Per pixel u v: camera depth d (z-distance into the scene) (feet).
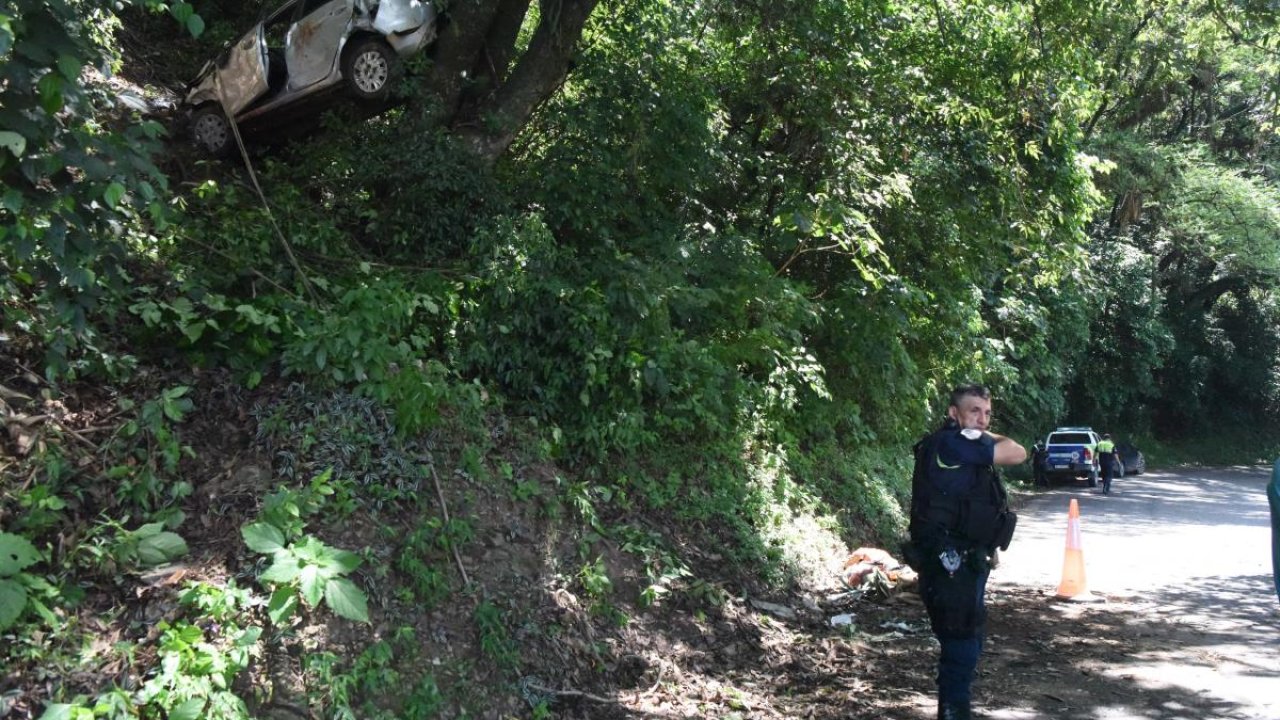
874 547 41.45
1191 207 125.59
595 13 42.55
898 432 55.01
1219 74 111.04
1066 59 48.49
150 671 15.52
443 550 21.24
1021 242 53.11
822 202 41.75
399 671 18.28
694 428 33.45
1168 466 151.94
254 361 23.21
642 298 31.71
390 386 23.11
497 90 38.09
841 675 24.00
